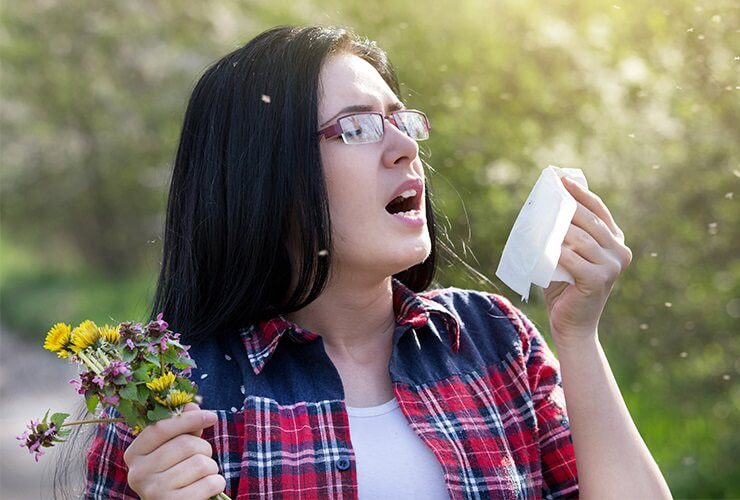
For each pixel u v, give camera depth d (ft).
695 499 16.74
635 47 17.16
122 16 49.52
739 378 19.36
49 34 51.31
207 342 6.58
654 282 19.75
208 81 6.82
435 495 6.22
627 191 19.98
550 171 6.51
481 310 7.18
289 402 6.32
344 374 6.64
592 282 6.41
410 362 6.68
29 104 54.95
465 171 21.33
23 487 21.57
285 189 6.44
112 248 61.82
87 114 54.29
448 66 21.56
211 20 39.09
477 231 21.07
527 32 20.71
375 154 6.47
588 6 19.36
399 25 22.12
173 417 5.66
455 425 6.43
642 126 19.33
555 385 6.99
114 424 6.41
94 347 5.71
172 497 5.60
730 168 18.28
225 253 6.61
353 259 6.48
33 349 42.60
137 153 55.62
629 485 6.35
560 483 6.77
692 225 19.06
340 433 6.23
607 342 20.93
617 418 6.49
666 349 19.88
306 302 6.55
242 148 6.56
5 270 65.72
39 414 30.50
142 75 51.93
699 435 18.39
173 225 6.89
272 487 6.00
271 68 6.57
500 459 6.42
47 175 59.47
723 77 15.08
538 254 6.38
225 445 6.15
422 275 7.32
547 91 20.61
